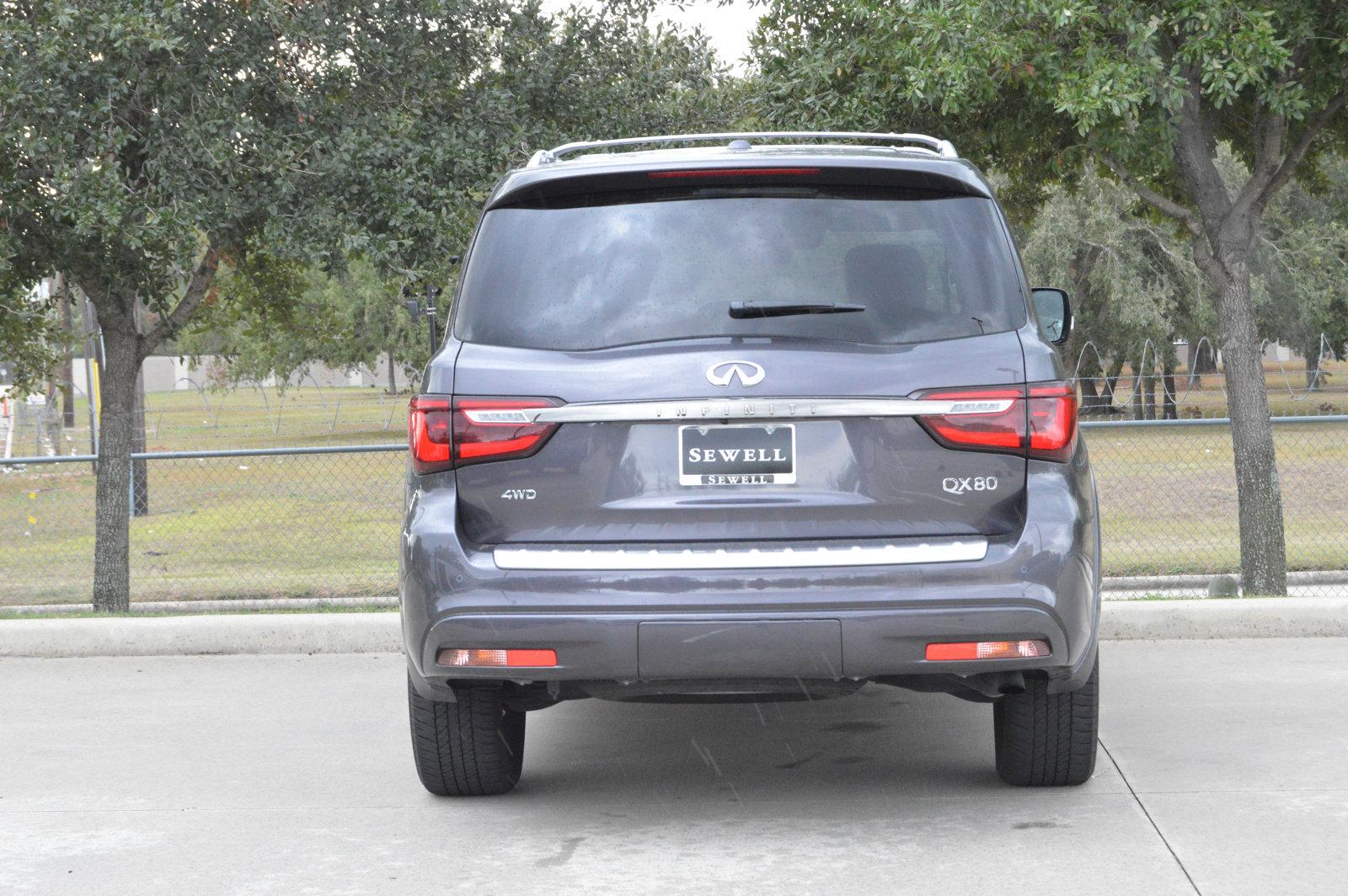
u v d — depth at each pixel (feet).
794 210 15.83
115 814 17.98
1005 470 15.21
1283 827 16.28
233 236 37.45
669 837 16.52
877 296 15.47
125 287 37.60
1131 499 64.39
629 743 21.38
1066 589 15.02
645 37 40.70
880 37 34.96
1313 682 24.04
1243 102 38.78
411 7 37.60
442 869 15.55
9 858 16.28
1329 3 33.40
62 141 32.81
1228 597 32.24
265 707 24.17
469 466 15.51
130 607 40.78
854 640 14.85
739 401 15.06
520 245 16.08
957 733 21.53
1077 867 15.03
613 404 15.17
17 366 47.55
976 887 14.52
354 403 186.09
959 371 15.20
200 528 63.05
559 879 15.10
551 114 40.16
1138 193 37.45
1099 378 117.91
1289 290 140.97
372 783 19.30
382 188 35.60
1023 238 123.65
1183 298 132.98
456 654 15.37
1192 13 30.60
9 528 67.82
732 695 16.10
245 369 144.25
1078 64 31.35
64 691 25.82
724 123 40.24
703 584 14.92
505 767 17.99
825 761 19.94
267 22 35.14
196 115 34.60
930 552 15.02
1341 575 41.42
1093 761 17.65
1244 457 35.76
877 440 15.10
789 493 15.10
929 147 19.52
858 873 15.01
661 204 15.99
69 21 31.94
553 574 15.10
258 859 16.07
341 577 46.70
